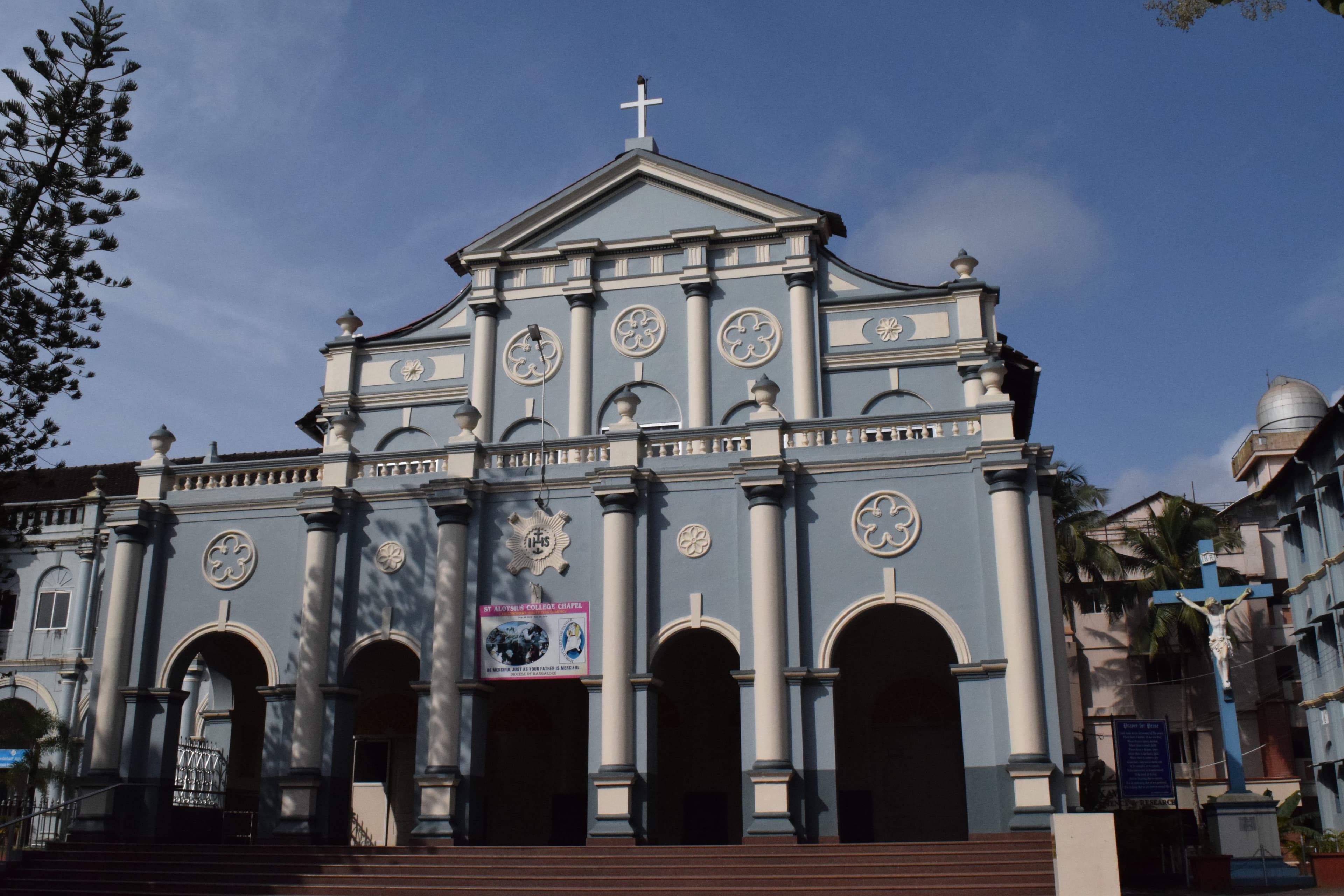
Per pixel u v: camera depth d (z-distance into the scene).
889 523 19.66
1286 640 36.00
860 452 20.00
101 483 30.88
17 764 24.62
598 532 20.59
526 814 23.44
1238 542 34.97
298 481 22.62
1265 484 35.47
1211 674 36.41
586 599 20.30
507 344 25.39
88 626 29.78
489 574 20.80
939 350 24.03
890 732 22.34
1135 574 37.06
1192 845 25.59
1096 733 36.59
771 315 24.48
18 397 18.75
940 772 21.95
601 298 25.25
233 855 18.89
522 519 20.91
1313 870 20.30
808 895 16.11
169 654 21.69
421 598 20.98
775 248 24.92
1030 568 18.91
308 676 20.66
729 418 24.11
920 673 22.44
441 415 25.69
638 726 19.41
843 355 24.30
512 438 24.83
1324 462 27.42
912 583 19.30
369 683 25.09
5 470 18.98
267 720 20.81
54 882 18.22
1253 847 20.06
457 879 17.31
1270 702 35.03
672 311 24.88
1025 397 26.38
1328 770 28.50
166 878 18.25
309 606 21.00
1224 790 34.38
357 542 21.56
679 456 20.69
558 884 17.03
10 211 18.31
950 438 19.88
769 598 19.30
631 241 25.19
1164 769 19.73
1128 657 37.38
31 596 30.55
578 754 23.41
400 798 24.50
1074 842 12.30
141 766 21.14
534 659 20.03
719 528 20.20
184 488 22.89
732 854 17.56
